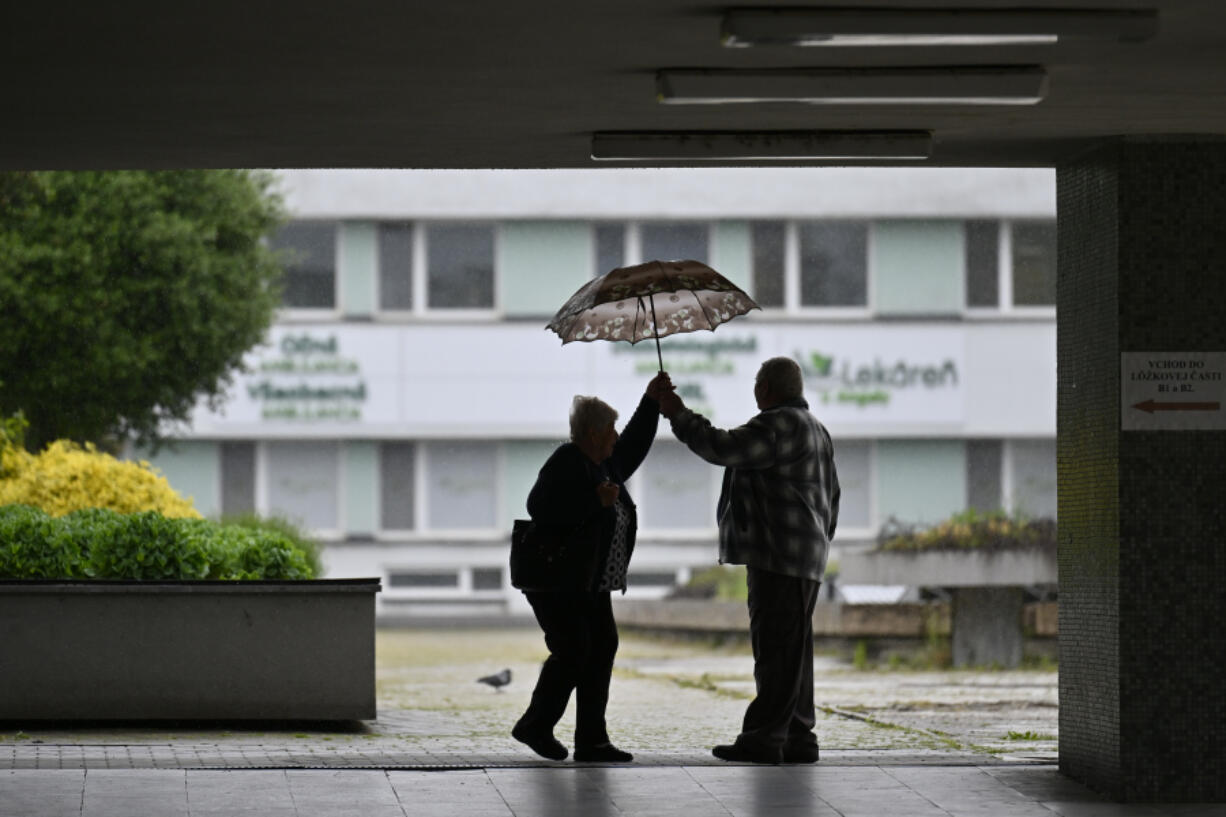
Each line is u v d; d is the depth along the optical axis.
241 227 36.62
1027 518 33.66
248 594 18.73
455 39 10.48
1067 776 14.74
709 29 10.29
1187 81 11.70
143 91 11.85
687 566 59.00
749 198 59.50
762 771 14.87
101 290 34.28
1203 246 13.74
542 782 14.30
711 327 15.66
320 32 10.32
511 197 59.31
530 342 59.31
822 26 9.88
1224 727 13.73
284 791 13.89
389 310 59.03
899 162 14.44
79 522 19.59
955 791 13.95
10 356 34.12
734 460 14.60
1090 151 14.23
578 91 11.92
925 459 59.72
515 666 34.03
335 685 18.86
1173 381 13.73
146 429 37.16
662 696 25.95
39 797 13.55
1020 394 59.56
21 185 34.19
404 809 13.06
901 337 59.47
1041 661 32.91
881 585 32.56
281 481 58.78
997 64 11.23
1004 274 59.72
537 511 15.04
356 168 14.83
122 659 18.53
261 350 58.31
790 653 14.99
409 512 59.19
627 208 59.47
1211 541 13.74
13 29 10.25
